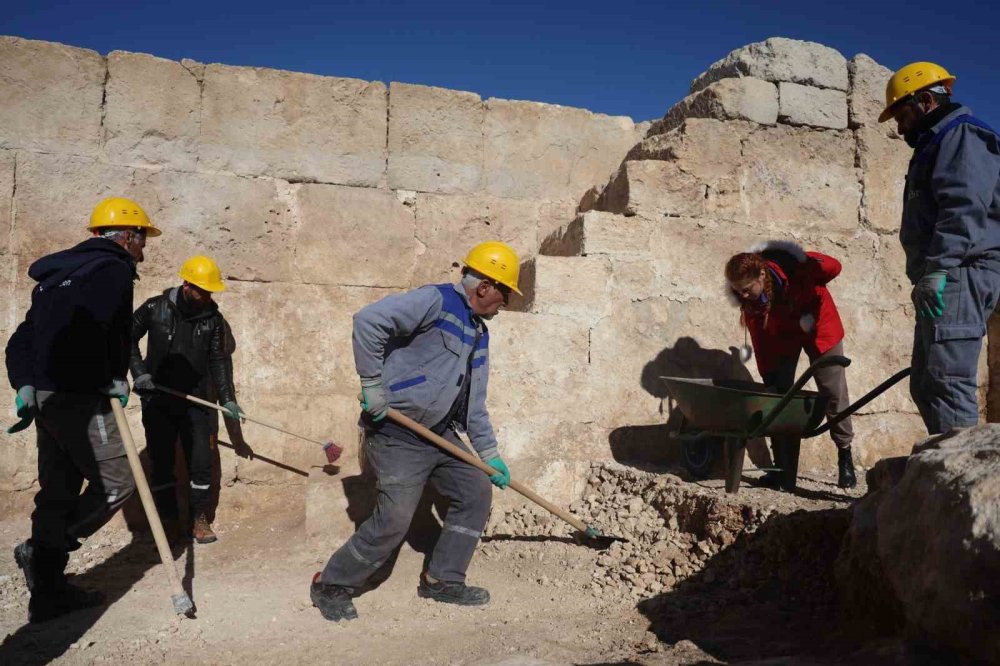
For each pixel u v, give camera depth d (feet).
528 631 12.06
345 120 20.26
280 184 19.62
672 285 19.20
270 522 18.19
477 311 12.85
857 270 20.86
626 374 18.62
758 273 15.74
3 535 16.71
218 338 17.24
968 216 11.51
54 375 11.75
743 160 20.12
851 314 20.71
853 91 21.12
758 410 14.71
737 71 20.92
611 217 18.83
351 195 20.02
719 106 20.04
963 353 11.76
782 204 20.35
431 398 12.51
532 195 21.83
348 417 19.45
